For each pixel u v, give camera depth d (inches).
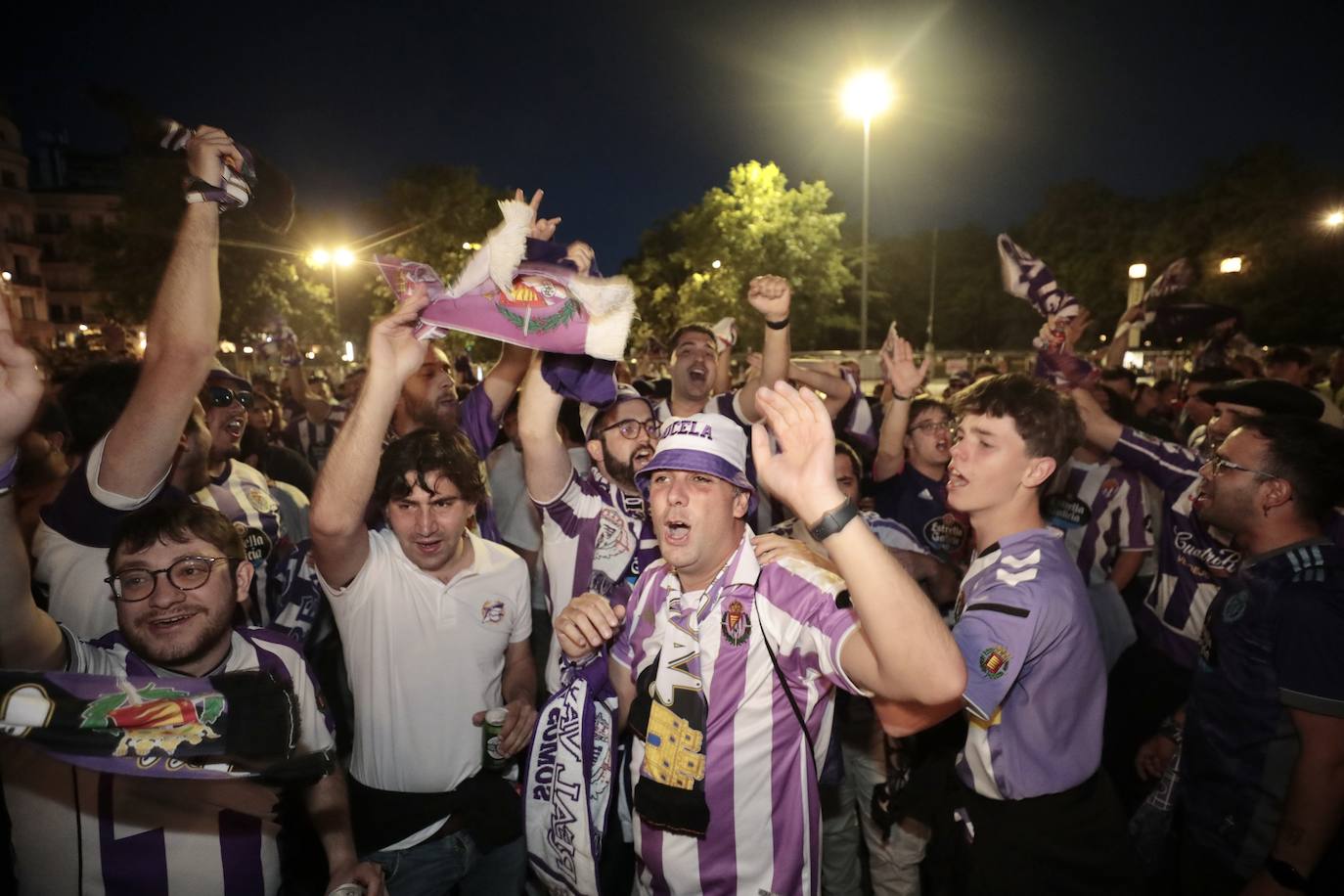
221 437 129.4
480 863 101.6
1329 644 82.7
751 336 1793.8
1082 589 83.5
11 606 66.2
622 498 124.6
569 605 86.0
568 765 84.6
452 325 83.4
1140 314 253.6
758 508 156.9
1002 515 88.0
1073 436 85.2
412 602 97.3
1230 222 1541.6
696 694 75.8
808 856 76.2
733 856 74.7
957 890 86.7
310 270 1299.2
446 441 99.3
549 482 113.3
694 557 76.7
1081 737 81.9
